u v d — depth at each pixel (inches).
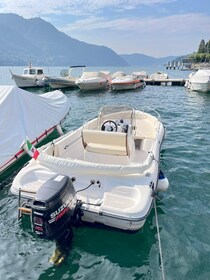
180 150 340.8
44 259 162.1
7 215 207.8
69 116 575.2
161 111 623.8
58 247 157.8
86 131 226.8
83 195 179.0
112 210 156.6
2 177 268.4
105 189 177.5
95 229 179.9
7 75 2501.2
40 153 200.8
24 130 313.1
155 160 216.7
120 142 218.8
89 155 234.7
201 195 230.2
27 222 196.5
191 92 1002.1
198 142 376.5
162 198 225.0
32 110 354.9
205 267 154.4
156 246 170.6
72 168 186.9
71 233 161.5
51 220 140.6
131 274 150.0
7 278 149.2
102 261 158.7
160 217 199.5
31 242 176.9
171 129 453.7
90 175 186.2
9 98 327.0
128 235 178.1
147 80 1307.8
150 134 318.7
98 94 974.4
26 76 1087.6
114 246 170.1
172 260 159.5
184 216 201.0
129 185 177.2
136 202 163.2
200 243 173.3
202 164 293.9
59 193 144.5
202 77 956.0
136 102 780.6
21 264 158.9
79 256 161.9
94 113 610.5
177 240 175.9
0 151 268.8
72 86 1119.6
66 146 245.1
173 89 1120.2
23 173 192.5
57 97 489.7
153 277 148.2
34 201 140.4
